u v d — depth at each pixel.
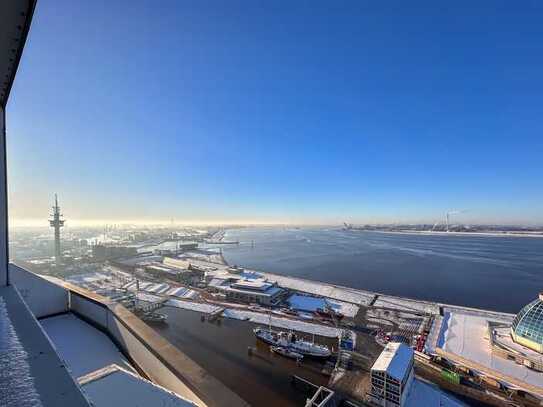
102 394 4.70
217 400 4.59
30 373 1.88
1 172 4.70
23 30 3.31
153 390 4.83
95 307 10.81
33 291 11.33
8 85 4.32
